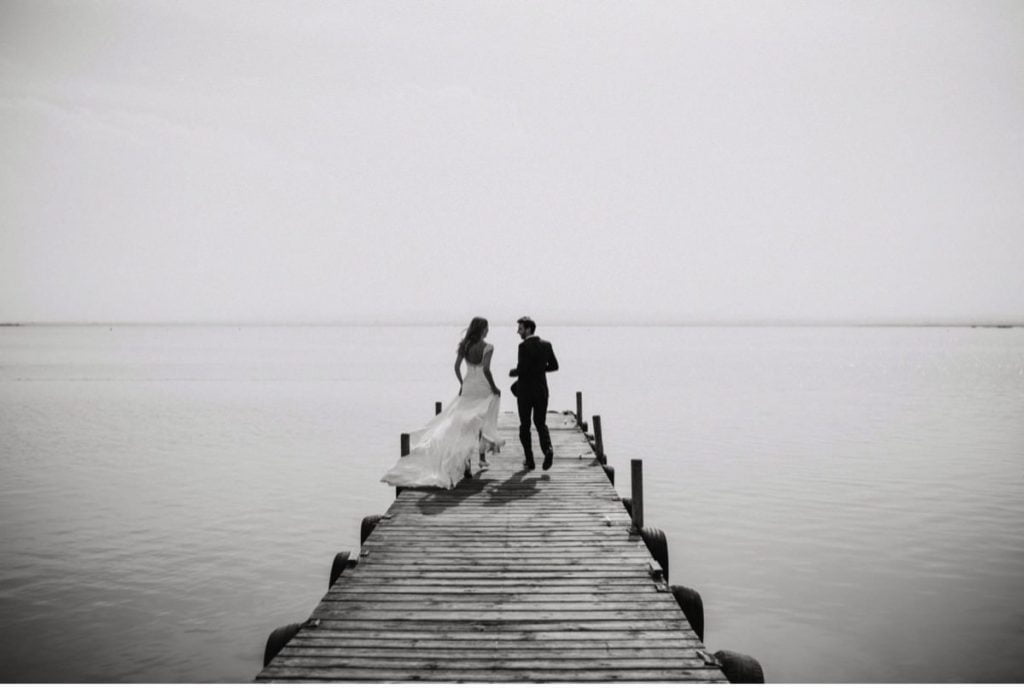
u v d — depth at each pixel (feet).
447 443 31.17
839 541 40.70
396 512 27.45
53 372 193.67
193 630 29.40
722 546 39.78
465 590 19.44
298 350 374.43
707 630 29.35
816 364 241.14
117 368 213.25
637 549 23.03
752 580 34.76
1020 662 26.78
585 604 18.48
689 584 34.35
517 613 17.88
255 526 44.45
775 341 572.10
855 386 149.38
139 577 35.37
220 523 45.01
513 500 29.32
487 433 32.73
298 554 39.11
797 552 38.78
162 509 48.34
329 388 142.61
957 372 200.13
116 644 28.04
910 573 35.60
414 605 18.35
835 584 34.22
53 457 67.56
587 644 16.10
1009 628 29.50
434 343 513.04
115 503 49.98
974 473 59.52
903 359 281.95
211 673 25.80
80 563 37.42
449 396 126.11
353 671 14.69
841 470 60.75
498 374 154.92
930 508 47.85
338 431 84.64
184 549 39.83
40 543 40.81
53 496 51.98
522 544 23.50
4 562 37.52
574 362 247.91
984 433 82.48
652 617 17.66
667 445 73.82
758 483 55.57
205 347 430.61
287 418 96.53
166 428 86.84
